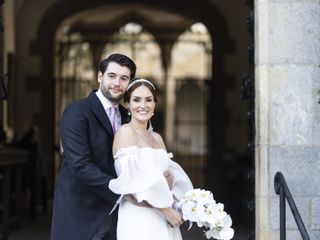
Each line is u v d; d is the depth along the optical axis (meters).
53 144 12.67
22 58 12.80
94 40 15.31
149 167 3.74
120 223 3.85
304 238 4.12
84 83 13.48
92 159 3.99
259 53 4.93
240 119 12.98
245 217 9.46
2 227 7.30
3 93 5.09
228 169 12.10
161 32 15.90
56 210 4.03
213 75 13.09
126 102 3.97
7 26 11.15
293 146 4.89
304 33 4.91
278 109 4.90
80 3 12.92
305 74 4.90
